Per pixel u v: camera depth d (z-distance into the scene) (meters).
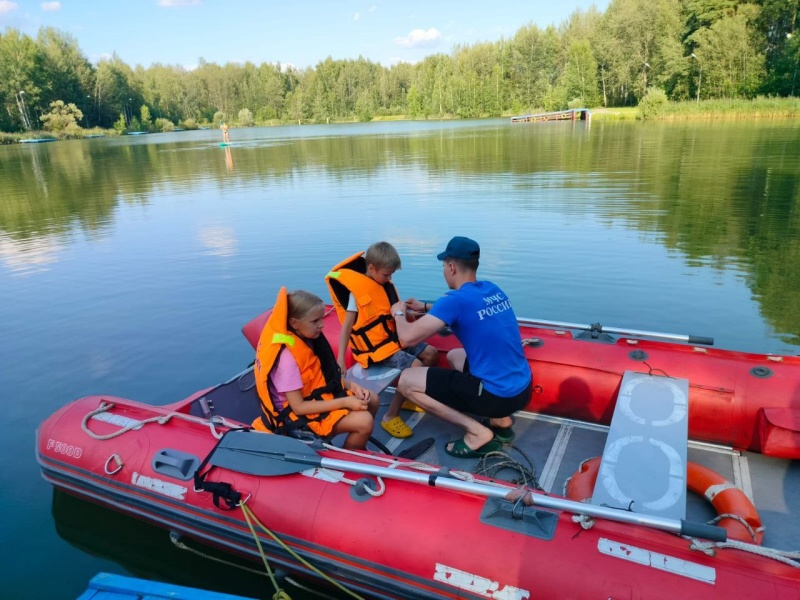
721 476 2.77
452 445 3.15
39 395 4.68
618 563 1.99
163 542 3.05
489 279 7.08
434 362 3.75
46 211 13.36
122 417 3.22
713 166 15.38
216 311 6.43
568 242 8.56
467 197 12.52
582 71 55.56
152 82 92.00
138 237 10.24
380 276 3.44
